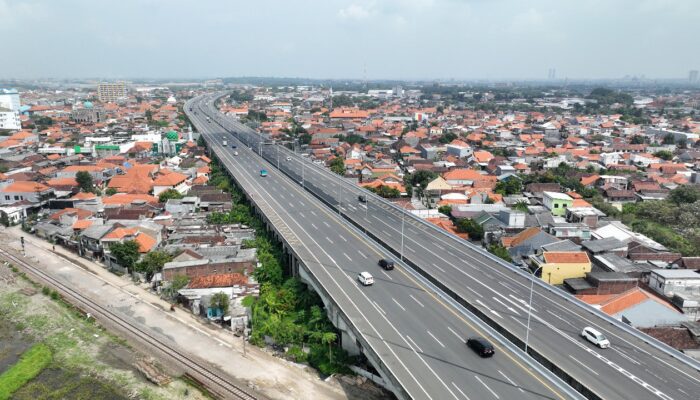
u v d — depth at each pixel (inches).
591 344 2650.1
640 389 2239.2
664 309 3152.1
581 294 3599.9
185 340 3272.6
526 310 3036.4
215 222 5378.9
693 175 7298.2
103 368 3004.4
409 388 2192.4
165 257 4178.2
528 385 2223.2
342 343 3021.7
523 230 4869.6
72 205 5900.6
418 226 4820.4
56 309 3752.5
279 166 7824.8
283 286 3828.7
